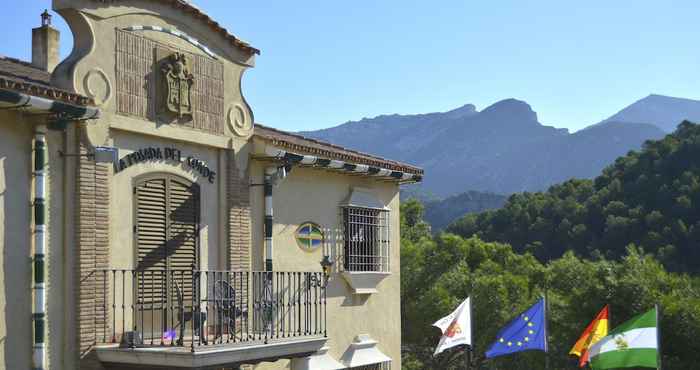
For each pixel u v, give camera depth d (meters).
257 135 14.27
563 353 30.92
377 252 18.12
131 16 12.04
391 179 18.39
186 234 12.96
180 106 12.66
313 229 16.19
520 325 19.56
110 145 11.56
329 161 15.61
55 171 10.85
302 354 12.84
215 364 11.03
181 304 11.40
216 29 13.51
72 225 11.01
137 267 12.03
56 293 10.77
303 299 15.77
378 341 18.02
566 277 38.66
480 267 42.59
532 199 81.31
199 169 13.28
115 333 11.50
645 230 62.38
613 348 18.44
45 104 9.94
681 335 27.77
